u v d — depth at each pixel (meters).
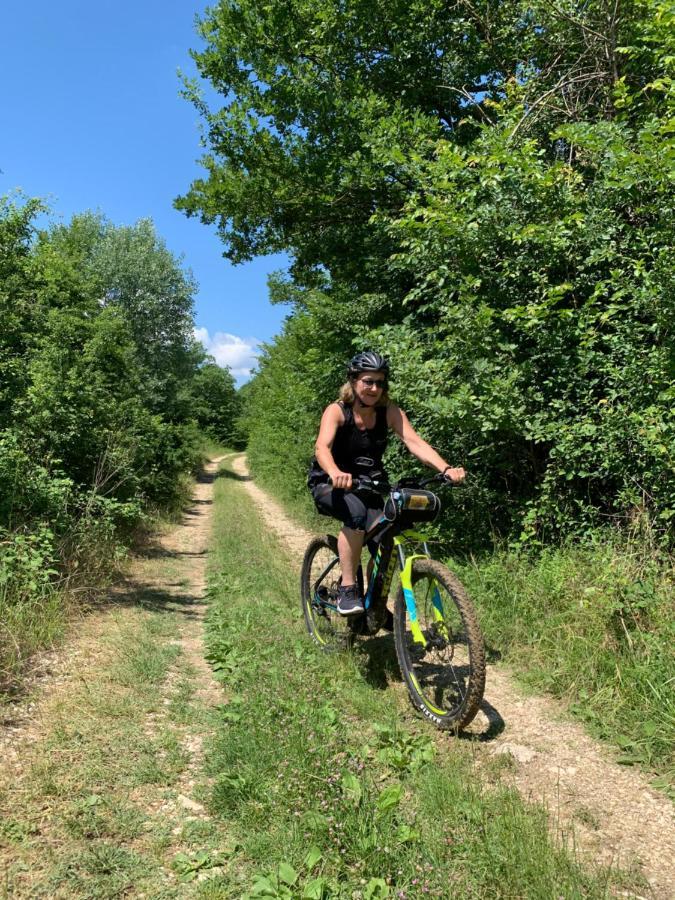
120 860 2.17
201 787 2.68
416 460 7.30
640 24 6.12
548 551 5.44
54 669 3.91
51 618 4.71
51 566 6.00
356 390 3.80
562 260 6.12
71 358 9.29
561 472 5.39
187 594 6.95
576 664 3.92
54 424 8.44
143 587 7.14
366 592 4.05
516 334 6.41
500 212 6.22
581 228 5.75
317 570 4.98
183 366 28.34
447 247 6.49
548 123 7.90
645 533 4.64
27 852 2.16
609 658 3.83
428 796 2.63
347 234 12.05
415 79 10.95
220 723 3.36
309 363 12.88
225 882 2.11
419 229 6.80
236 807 2.54
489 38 10.00
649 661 3.63
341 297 11.30
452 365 6.34
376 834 2.26
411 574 3.64
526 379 5.94
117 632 4.90
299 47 11.46
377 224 9.80
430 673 3.76
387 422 3.99
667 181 5.14
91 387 9.73
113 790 2.61
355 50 11.20
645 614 4.00
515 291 6.38
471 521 6.63
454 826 2.43
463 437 6.60
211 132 12.00
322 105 10.86
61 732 3.02
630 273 5.69
